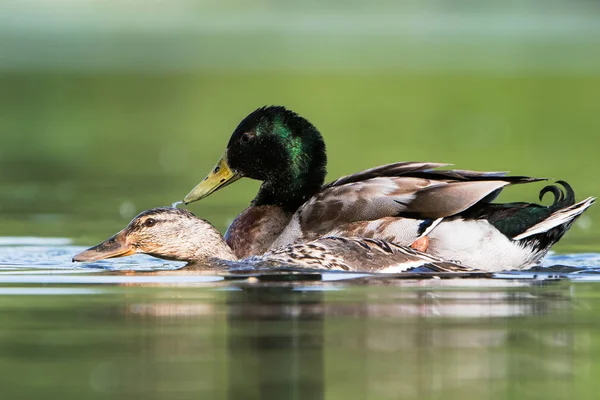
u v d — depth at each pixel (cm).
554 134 3195
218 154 2756
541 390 816
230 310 1067
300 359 894
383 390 812
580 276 1276
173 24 8825
